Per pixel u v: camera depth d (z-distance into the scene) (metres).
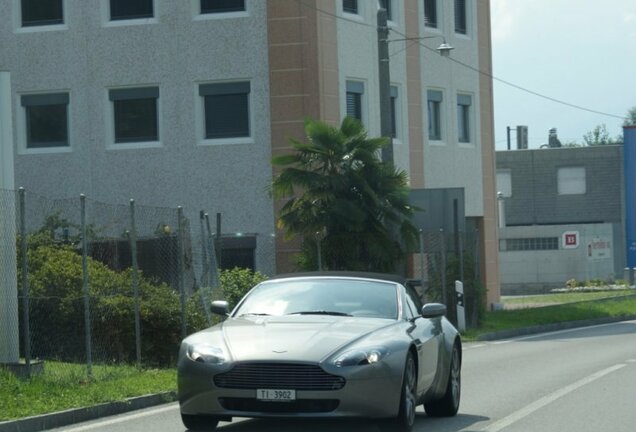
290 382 12.76
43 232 26.31
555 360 25.06
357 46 41.53
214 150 39.88
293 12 39.50
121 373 19.58
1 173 19.56
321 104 39.50
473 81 48.38
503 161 83.88
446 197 34.47
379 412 12.97
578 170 82.81
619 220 82.25
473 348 29.62
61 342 22.81
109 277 23.28
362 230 32.25
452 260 35.44
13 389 16.52
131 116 40.59
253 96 39.72
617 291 63.47
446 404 15.79
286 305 14.74
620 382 20.03
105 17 40.56
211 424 13.81
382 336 13.51
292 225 32.34
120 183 40.41
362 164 32.75
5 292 19.14
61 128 40.88
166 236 30.22
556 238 72.31
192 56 40.00
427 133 45.59
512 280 72.50
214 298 24.42
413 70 44.66
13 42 40.97
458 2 48.19
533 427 14.60
